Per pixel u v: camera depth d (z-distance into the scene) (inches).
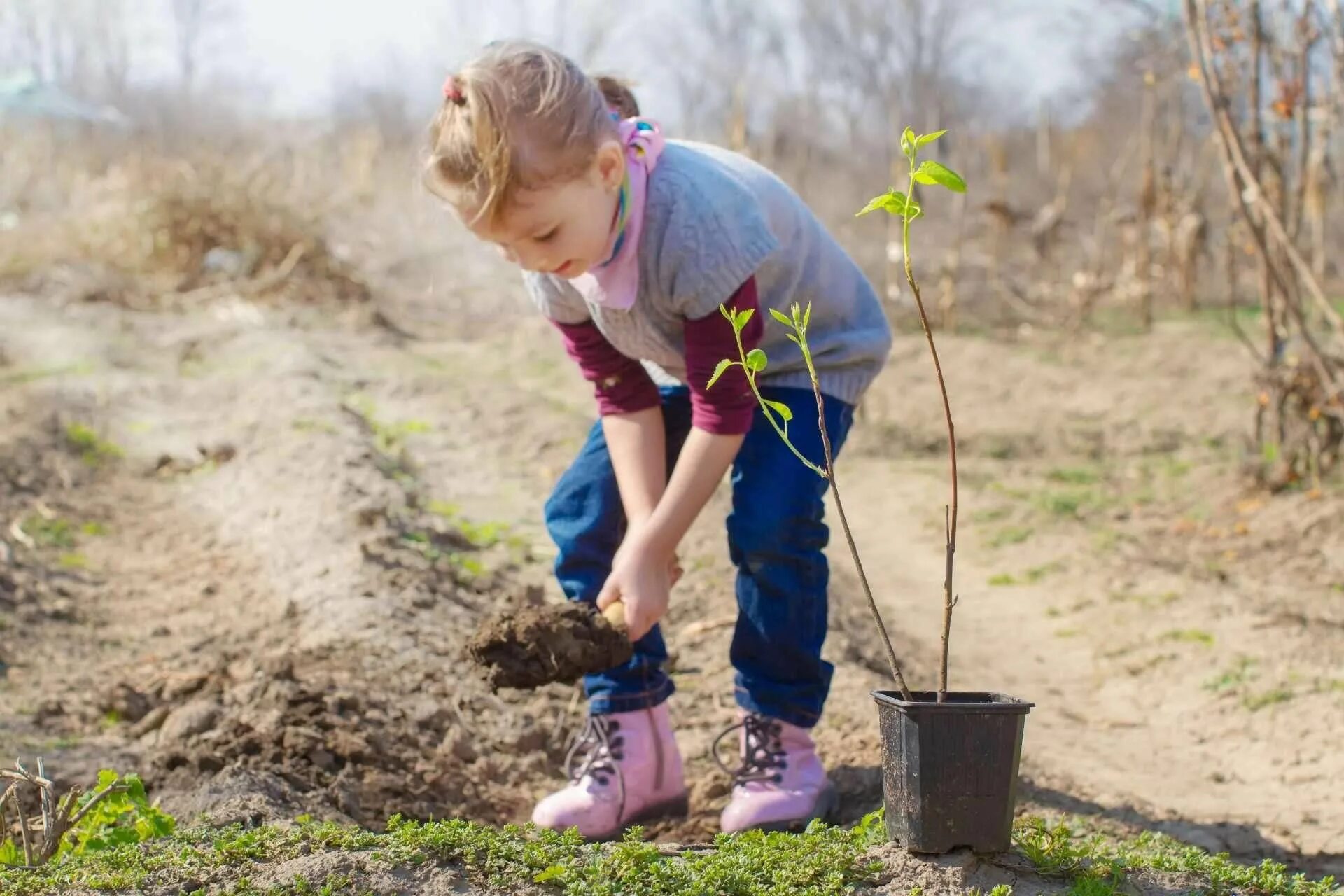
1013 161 1032.8
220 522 257.3
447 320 558.6
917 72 1535.4
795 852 89.6
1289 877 90.8
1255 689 184.2
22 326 452.1
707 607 209.6
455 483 301.1
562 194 103.3
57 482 276.8
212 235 558.6
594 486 127.9
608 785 124.6
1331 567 243.6
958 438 371.6
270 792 120.0
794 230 119.5
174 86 2034.9
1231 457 332.8
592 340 123.2
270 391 350.3
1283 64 305.7
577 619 105.2
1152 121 538.3
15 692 166.2
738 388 112.3
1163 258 608.1
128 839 102.9
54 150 843.4
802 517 119.8
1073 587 239.6
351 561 211.8
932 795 87.5
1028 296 624.7
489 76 101.3
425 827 91.1
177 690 163.9
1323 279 387.5
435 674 165.9
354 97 1638.8
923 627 222.5
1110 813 134.8
